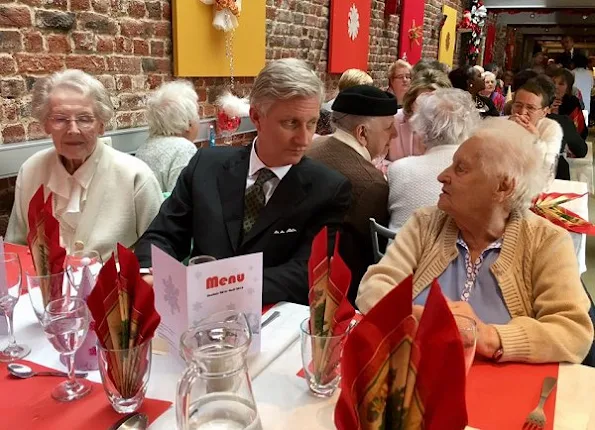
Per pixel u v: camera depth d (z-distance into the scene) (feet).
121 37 8.43
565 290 3.97
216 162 5.47
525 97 9.71
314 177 5.12
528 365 3.58
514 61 50.37
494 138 4.23
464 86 14.46
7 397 3.08
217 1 9.93
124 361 2.82
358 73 12.58
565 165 11.37
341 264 2.94
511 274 4.31
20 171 6.35
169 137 8.14
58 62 7.47
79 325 3.08
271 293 4.44
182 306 3.23
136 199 6.39
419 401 2.02
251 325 3.47
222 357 2.49
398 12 20.20
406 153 10.94
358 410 2.02
